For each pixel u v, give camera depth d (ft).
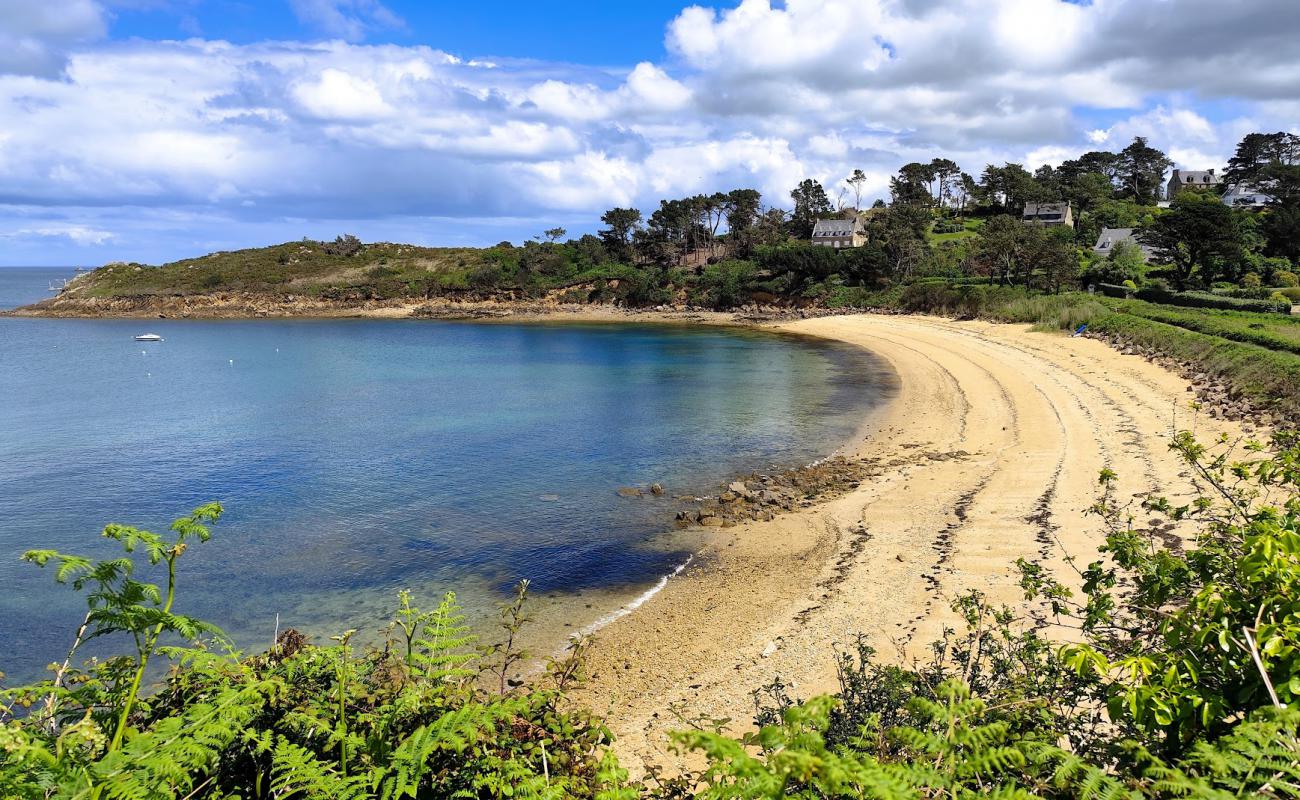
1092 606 15.55
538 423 114.93
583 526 66.74
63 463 94.12
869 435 99.40
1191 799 7.89
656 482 80.59
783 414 116.57
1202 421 80.18
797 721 9.20
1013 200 447.83
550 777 12.91
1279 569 10.26
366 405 136.26
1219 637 9.98
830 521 64.34
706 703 36.37
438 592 53.57
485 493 77.77
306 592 53.93
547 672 18.10
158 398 148.25
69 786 10.36
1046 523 54.65
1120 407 93.81
